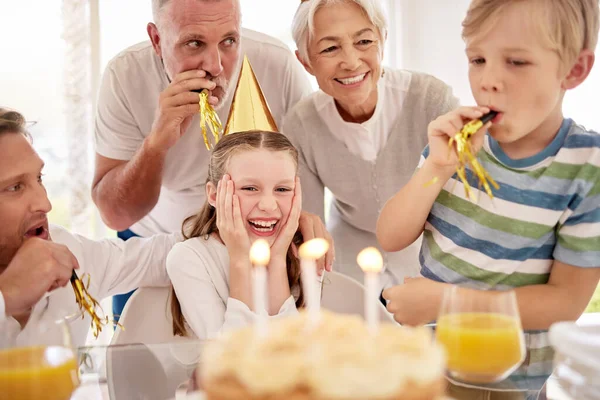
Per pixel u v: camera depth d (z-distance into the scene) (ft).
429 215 4.80
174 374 3.35
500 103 4.13
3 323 3.67
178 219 7.21
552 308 4.19
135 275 5.22
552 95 4.11
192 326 4.77
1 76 8.65
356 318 2.50
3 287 3.91
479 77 4.18
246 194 4.91
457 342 2.97
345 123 6.24
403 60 9.60
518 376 3.21
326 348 2.12
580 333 3.05
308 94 7.09
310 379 2.03
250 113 5.39
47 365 2.68
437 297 4.24
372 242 6.66
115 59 6.72
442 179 4.47
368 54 5.72
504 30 4.01
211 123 5.65
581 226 4.31
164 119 5.89
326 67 5.74
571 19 3.97
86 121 8.55
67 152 8.59
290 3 9.38
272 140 4.99
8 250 4.34
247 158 4.91
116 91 6.72
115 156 6.94
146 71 6.65
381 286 6.56
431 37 9.54
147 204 6.57
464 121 4.27
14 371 2.64
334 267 6.71
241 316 4.59
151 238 5.39
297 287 5.20
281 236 4.98
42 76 8.71
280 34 9.45
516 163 4.44
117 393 3.22
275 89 6.90
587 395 2.96
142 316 4.80
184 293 4.81
